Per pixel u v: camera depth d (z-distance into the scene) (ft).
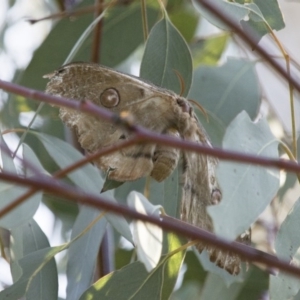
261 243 11.87
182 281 11.82
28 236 11.40
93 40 11.70
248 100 11.71
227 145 11.14
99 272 11.61
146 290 11.35
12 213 11.21
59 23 11.73
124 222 11.33
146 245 11.05
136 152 11.19
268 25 11.32
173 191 11.51
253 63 11.75
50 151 11.44
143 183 11.70
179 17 11.92
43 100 10.87
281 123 11.90
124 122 10.83
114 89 11.23
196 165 11.25
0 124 11.82
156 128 11.23
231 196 11.07
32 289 11.34
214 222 11.03
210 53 11.93
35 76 11.72
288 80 10.94
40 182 10.84
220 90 11.72
